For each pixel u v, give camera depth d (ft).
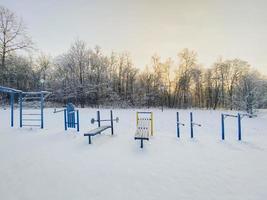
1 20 101.35
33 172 14.90
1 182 13.26
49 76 142.61
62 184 12.96
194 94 166.40
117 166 16.22
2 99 95.76
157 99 150.51
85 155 19.17
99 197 11.34
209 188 12.49
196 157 18.84
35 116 54.80
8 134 29.86
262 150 21.50
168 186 12.73
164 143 24.57
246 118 62.59
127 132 31.96
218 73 163.12
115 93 135.95
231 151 21.04
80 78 137.49
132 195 11.57
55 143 24.09
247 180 13.70
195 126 42.39
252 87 92.53
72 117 34.35
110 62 153.17
